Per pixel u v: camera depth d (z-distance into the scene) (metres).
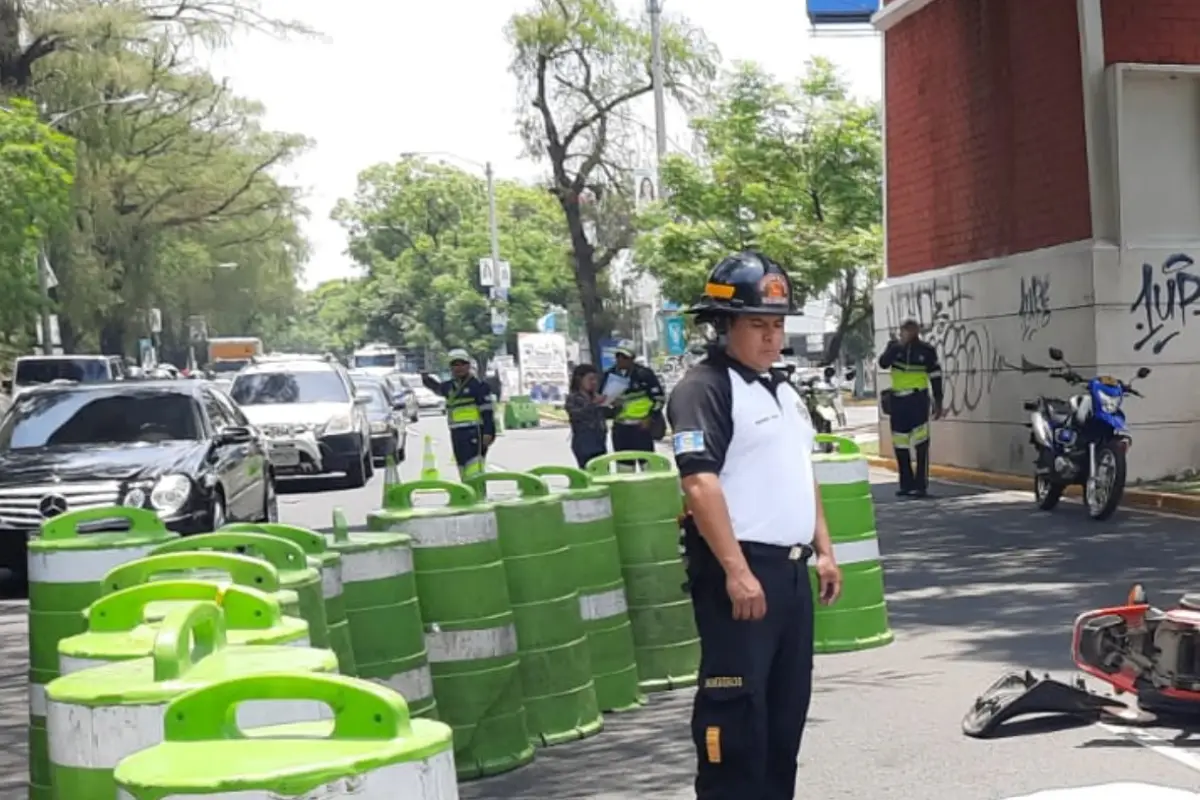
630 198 43.53
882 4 24.67
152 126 49.88
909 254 23.78
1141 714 7.19
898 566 13.17
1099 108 18.36
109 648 4.04
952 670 8.72
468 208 104.44
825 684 8.50
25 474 13.70
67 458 14.07
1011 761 6.73
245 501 15.87
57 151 32.34
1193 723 7.13
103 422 15.13
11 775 7.50
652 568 8.51
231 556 4.61
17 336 46.44
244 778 2.62
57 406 15.26
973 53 21.30
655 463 8.93
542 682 7.47
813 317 53.56
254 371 26.33
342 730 2.82
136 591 4.22
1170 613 7.13
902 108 23.77
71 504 13.40
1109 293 18.22
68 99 40.41
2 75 38.09
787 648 5.16
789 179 31.58
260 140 54.19
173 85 48.00
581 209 45.69
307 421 25.02
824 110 31.44
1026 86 19.91
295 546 5.43
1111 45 18.50
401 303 104.81
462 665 6.99
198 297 75.38
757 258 5.21
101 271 47.41
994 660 8.94
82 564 5.92
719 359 5.21
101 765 3.40
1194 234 18.66
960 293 21.78
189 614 3.53
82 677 3.58
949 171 22.25
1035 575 12.12
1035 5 19.58
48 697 3.55
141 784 2.65
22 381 33.09
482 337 90.25
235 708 3.06
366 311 106.19
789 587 5.10
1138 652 7.14
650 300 39.66
